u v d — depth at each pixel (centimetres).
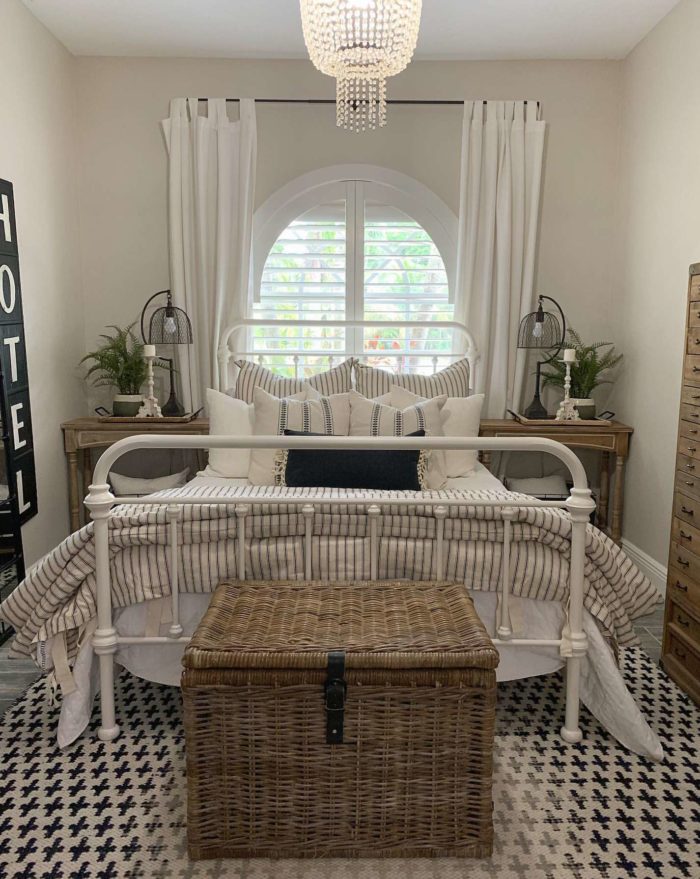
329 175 385
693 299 227
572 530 195
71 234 374
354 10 231
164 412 371
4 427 278
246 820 160
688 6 301
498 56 372
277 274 394
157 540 199
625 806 178
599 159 385
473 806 160
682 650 239
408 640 161
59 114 358
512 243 378
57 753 199
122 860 159
